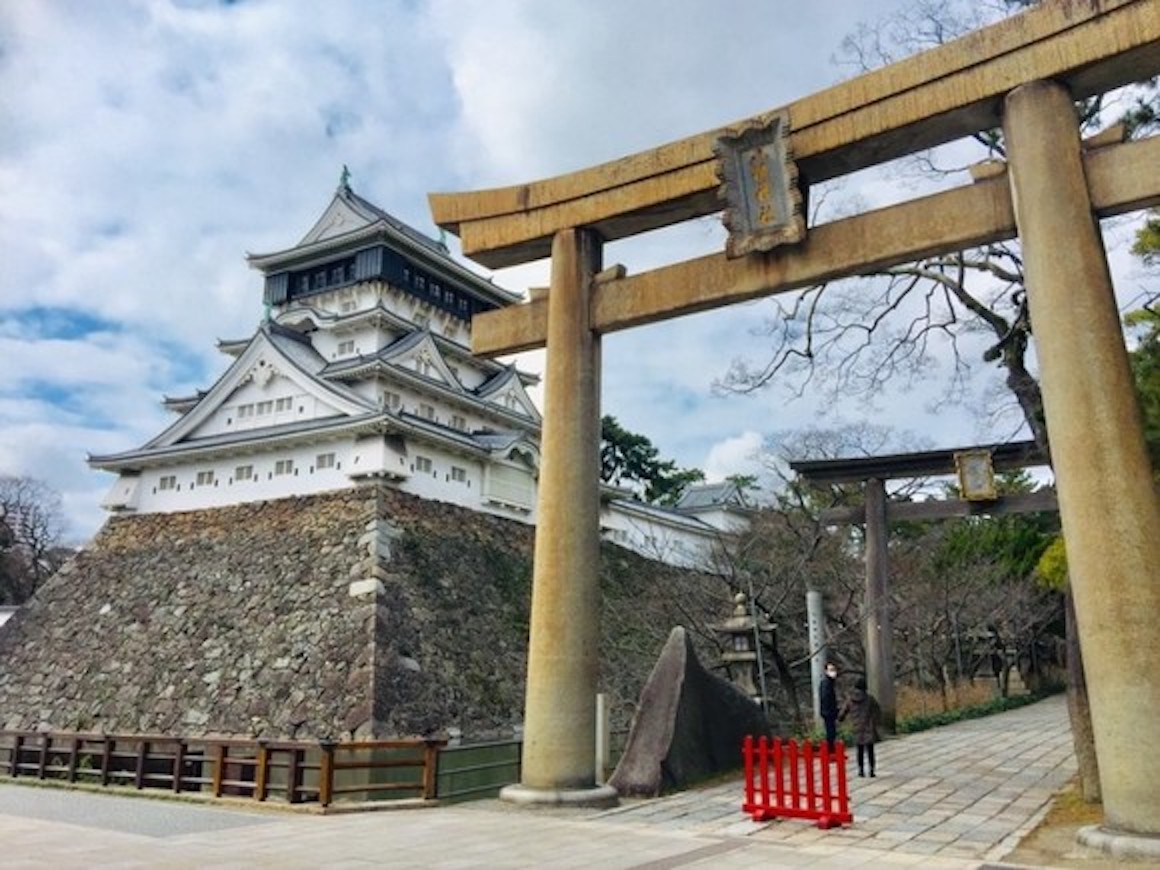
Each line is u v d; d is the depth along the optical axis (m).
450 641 23.77
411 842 9.13
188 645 24.59
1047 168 9.06
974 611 31.36
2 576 52.03
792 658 24.25
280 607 24.06
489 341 13.16
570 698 11.16
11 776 17.00
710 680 14.85
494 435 33.47
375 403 27.91
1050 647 40.31
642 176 11.88
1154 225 12.00
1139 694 7.74
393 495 26.48
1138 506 8.06
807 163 10.84
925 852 8.34
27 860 8.44
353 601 22.98
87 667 25.81
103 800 13.34
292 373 30.27
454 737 21.16
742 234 10.96
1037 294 8.91
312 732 20.22
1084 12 9.12
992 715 26.62
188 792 14.17
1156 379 11.27
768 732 15.92
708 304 11.47
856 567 27.16
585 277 12.28
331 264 41.34
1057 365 8.64
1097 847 7.71
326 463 27.70
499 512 31.41
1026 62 9.41
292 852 8.69
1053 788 12.21
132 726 23.17
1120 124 9.12
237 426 31.16
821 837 9.21
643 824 10.06
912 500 24.19
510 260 13.45
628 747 13.20
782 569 23.75
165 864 8.15
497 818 10.50
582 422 11.83
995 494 18.30
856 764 15.16
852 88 10.39
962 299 13.30
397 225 41.38
